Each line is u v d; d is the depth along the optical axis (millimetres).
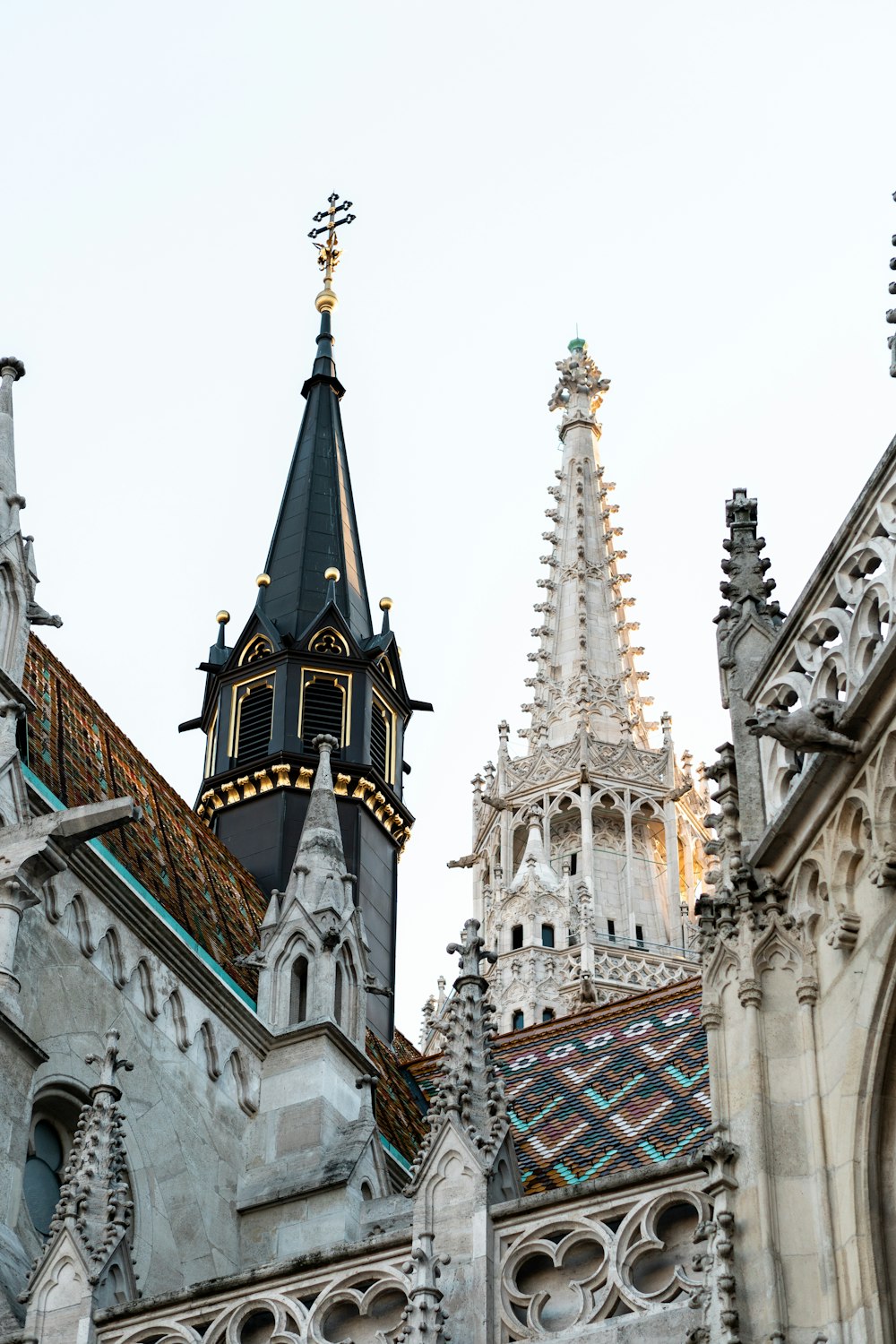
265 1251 35062
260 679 53938
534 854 73875
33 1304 25891
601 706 82625
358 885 51344
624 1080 34438
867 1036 21203
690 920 75125
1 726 32656
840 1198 20906
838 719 22188
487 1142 25078
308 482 58938
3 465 35406
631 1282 23031
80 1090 32719
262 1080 37531
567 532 89438
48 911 33062
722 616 26328
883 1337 19797
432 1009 65375
